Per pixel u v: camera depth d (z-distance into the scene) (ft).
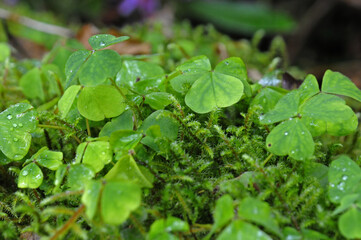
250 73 1.18
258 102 0.81
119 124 0.77
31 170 0.74
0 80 1.01
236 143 0.77
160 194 0.72
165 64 1.11
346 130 0.74
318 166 0.73
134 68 0.88
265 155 0.78
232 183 0.71
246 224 0.65
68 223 0.67
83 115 0.77
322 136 0.87
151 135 0.73
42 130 0.81
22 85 0.97
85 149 0.74
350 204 0.66
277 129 0.73
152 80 0.82
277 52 1.21
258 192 0.71
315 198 0.70
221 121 0.83
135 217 0.68
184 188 0.72
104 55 0.74
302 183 0.73
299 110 0.74
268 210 0.66
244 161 0.76
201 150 0.78
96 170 0.72
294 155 0.72
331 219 0.68
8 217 0.75
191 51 1.25
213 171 0.77
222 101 0.77
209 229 0.69
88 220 0.70
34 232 0.73
